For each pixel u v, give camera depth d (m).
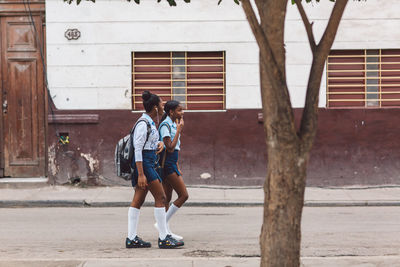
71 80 16.94
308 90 5.54
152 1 16.81
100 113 16.94
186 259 8.50
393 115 16.77
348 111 16.77
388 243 10.13
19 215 13.50
